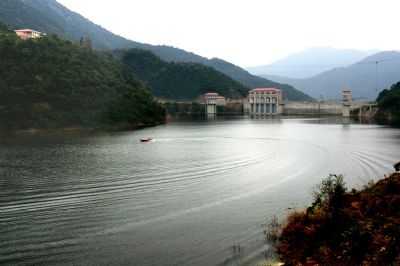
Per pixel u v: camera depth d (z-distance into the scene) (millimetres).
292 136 182625
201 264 38812
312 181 79312
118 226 50688
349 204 44969
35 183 76312
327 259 35812
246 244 43531
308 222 44125
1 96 198500
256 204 61062
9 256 41156
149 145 145375
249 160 108625
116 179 80438
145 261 39781
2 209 58469
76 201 63000
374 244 35250
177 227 50125
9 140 158125
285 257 39125
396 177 47594
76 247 43531
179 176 84125
